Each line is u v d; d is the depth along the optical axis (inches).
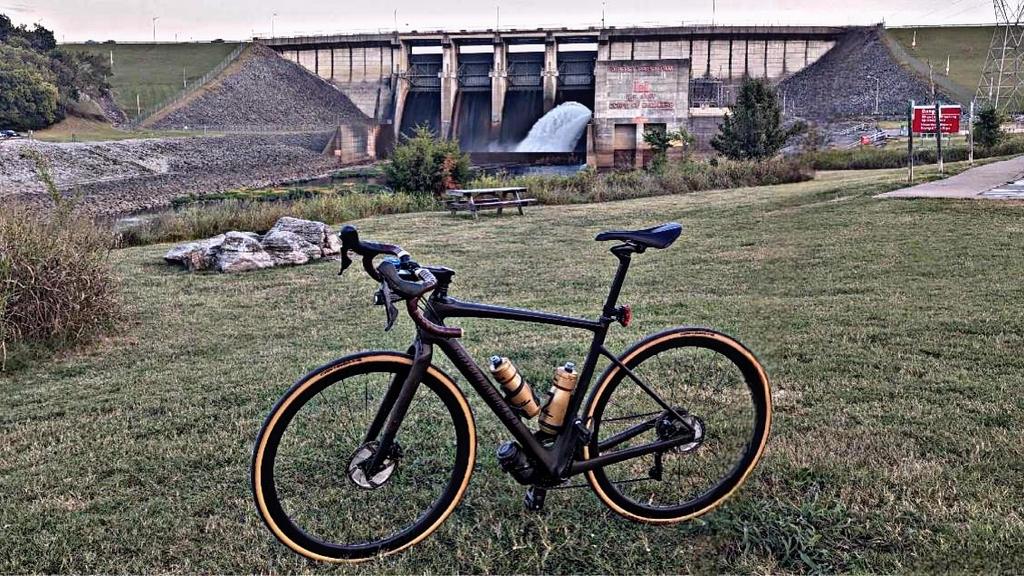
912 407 180.4
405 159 1011.9
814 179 1127.6
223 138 3161.9
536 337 261.7
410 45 3816.4
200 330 300.2
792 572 120.5
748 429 138.3
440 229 629.0
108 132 3255.4
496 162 2999.5
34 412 210.4
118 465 170.2
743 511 136.5
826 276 342.3
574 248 497.0
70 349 274.5
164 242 661.9
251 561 130.5
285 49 4279.0
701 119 2891.2
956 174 854.5
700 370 144.3
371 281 398.0
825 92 3666.3
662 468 140.9
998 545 121.7
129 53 5206.7
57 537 139.4
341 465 126.8
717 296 319.0
